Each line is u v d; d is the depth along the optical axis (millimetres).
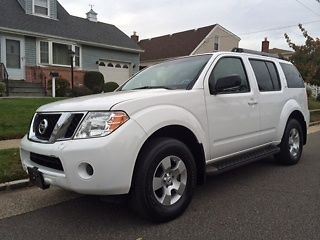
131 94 4082
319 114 17109
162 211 3832
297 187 5172
